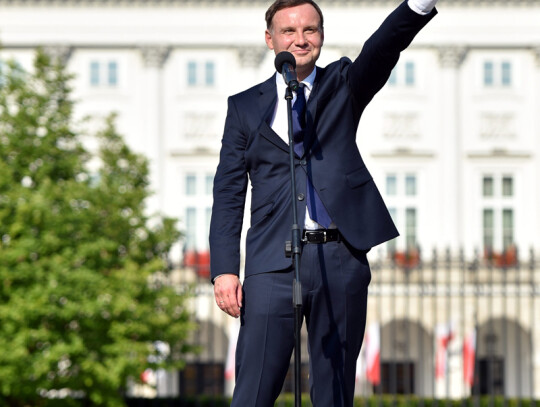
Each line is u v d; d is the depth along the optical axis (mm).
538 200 76125
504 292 46344
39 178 44938
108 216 46000
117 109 76375
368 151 76312
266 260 7836
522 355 74562
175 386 75000
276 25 8008
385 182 76375
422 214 76000
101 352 43531
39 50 47156
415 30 7547
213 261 8008
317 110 7949
